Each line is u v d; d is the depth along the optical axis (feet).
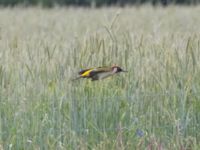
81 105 45.91
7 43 54.24
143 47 50.37
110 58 49.03
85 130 44.75
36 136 44.29
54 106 45.98
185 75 48.06
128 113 46.06
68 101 46.06
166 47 50.03
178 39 52.80
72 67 48.21
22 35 72.54
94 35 55.52
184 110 46.06
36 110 45.65
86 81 47.34
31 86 46.78
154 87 47.55
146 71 48.21
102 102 46.19
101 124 45.65
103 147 43.21
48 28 87.76
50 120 45.09
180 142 43.29
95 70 43.34
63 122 45.50
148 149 41.98
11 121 45.24
